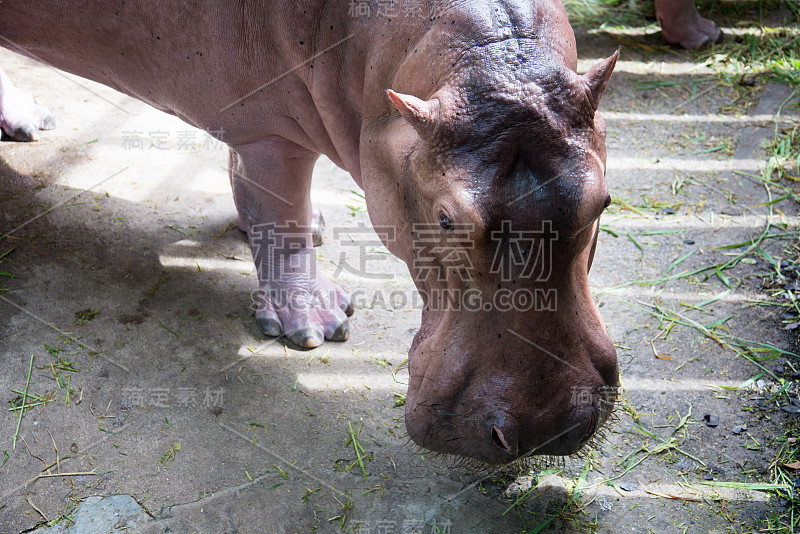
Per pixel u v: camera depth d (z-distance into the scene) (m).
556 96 2.70
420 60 2.96
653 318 4.75
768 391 4.28
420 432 3.04
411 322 4.72
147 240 5.12
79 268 4.85
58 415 4.01
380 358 4.47
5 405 4.04
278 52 3.59
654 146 6.20
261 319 4.57
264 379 4.30
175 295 4.76
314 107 3.73
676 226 5.43
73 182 5.49
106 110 6.24
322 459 3.88
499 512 3.65
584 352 2.87
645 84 6.95
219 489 3.70
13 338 4.39
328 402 4.18
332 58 3.47
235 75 3.72
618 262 5.15
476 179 2.65
